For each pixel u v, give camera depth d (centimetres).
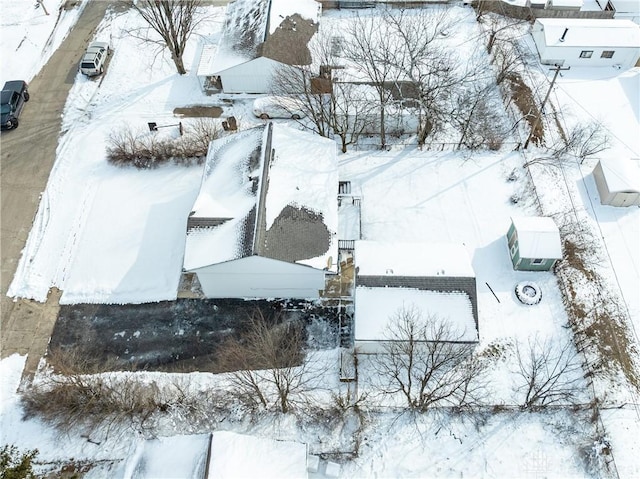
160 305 4294
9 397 3853
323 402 3759
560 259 4216
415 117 5209
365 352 3938
